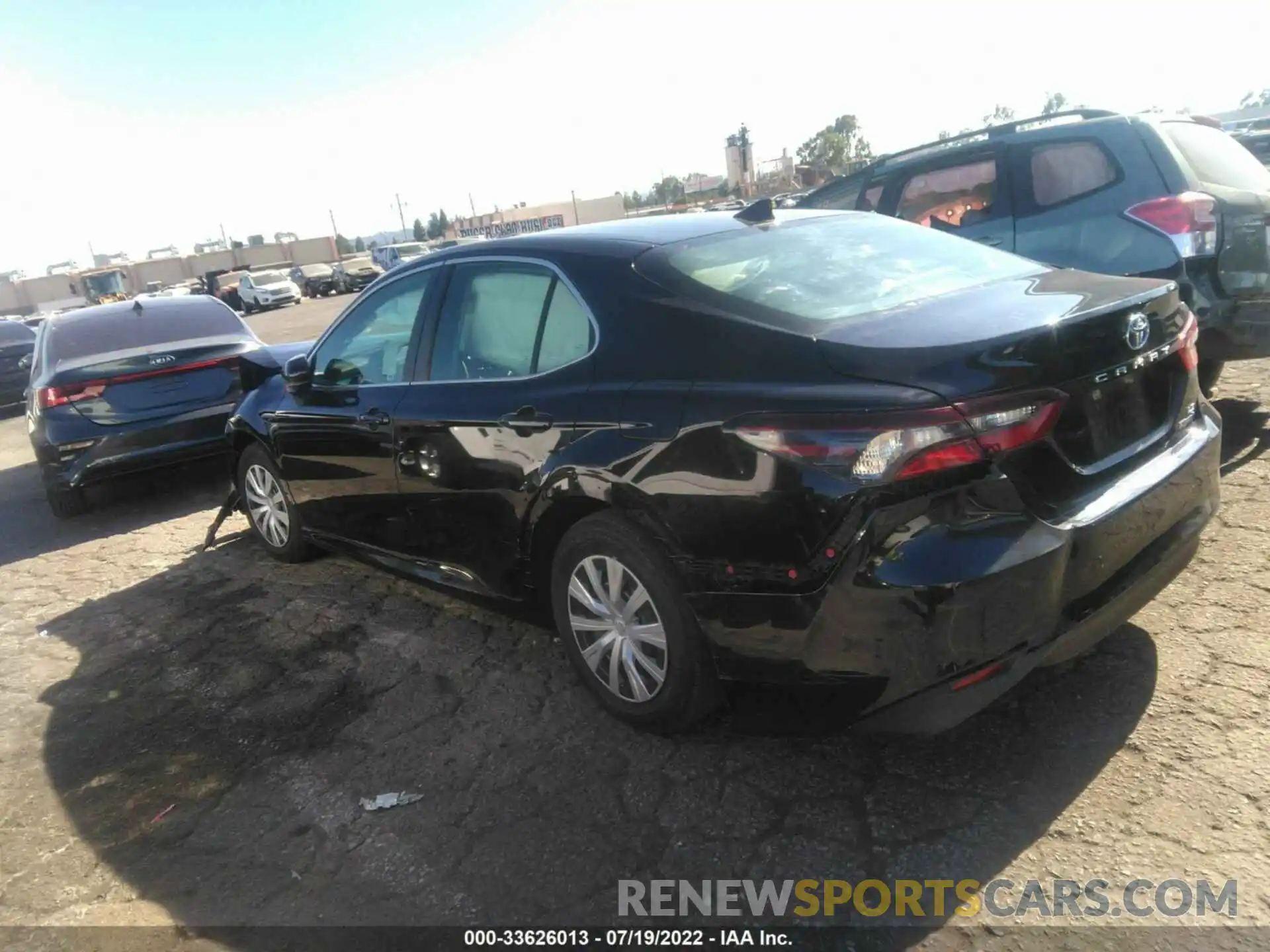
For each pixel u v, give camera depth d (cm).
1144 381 286
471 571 370
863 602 238
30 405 721
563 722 331
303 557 521
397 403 384
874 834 257
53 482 670
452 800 295
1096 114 549
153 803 313
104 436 663
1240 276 488
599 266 318
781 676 260
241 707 372
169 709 378
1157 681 306
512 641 402
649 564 283
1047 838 247
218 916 256
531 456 318
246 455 521
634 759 304
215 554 572
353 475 420
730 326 277
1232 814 246
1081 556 251
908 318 268
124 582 539
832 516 238
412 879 262
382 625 434
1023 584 240
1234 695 293
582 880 254
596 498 293
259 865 275
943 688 241
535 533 329
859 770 284
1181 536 291
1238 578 365
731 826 267
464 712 347
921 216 617
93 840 297
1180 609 349
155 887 271
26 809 318
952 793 269
